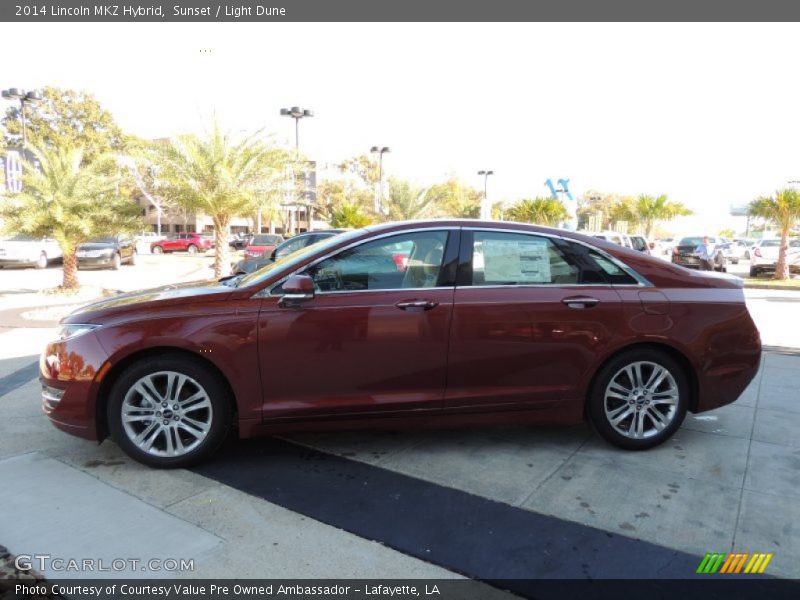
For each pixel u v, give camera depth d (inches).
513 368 156.3
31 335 339.6
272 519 126.6
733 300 166.7
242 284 160.1
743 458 160.9
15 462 154.6
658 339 159.3
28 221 476.4
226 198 540.7
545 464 156.6
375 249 157.1
